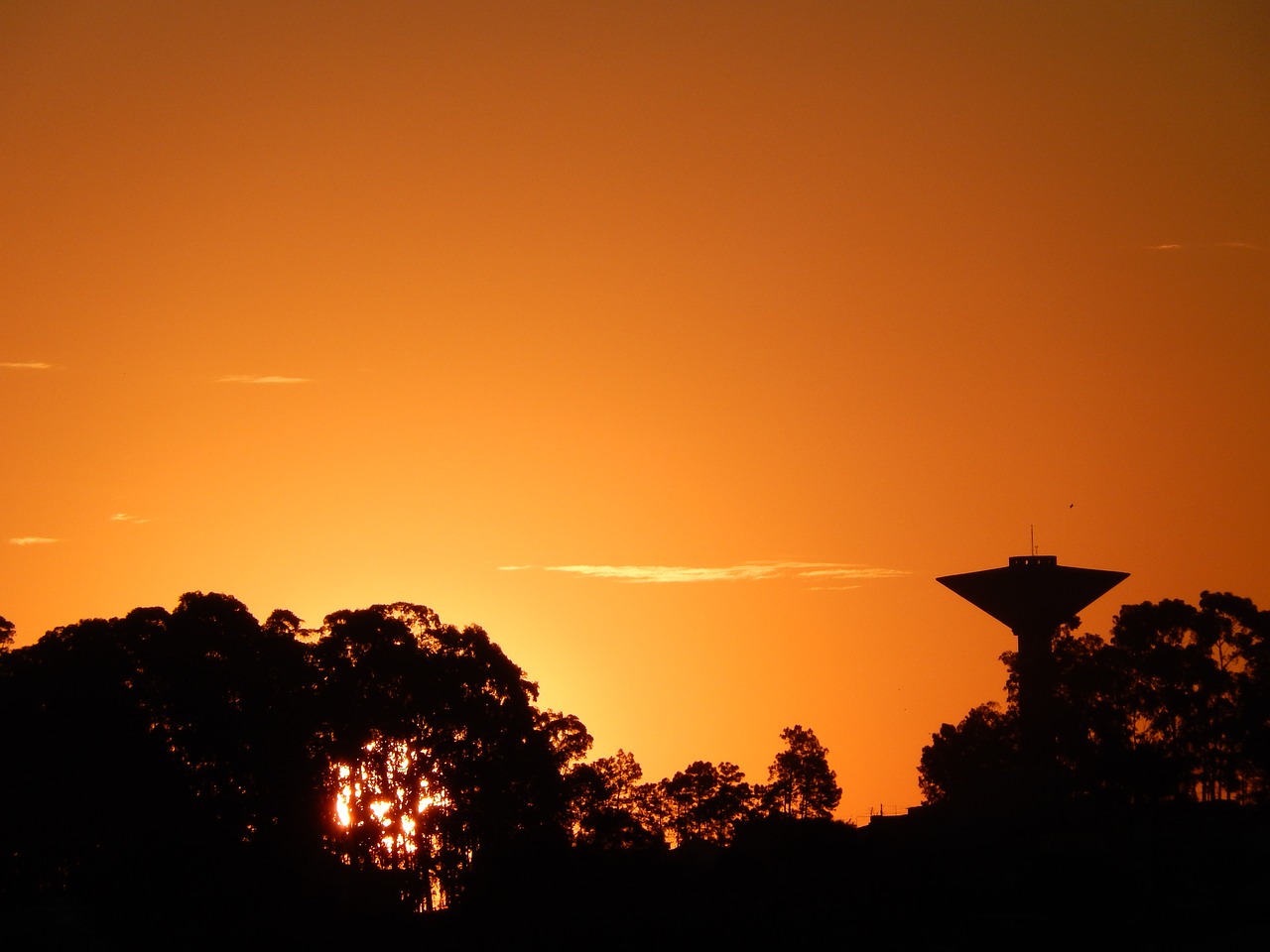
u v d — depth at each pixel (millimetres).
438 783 150750
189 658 139375
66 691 134125
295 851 138500
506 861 130000
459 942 125188
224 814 136000
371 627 154500
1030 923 121875
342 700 148500
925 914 125062
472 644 160500
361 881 144875
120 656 139000
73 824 131500
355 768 150375
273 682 143875
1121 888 129250
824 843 133125
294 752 140875
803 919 123000
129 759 132125
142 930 128125
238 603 148375
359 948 129125
